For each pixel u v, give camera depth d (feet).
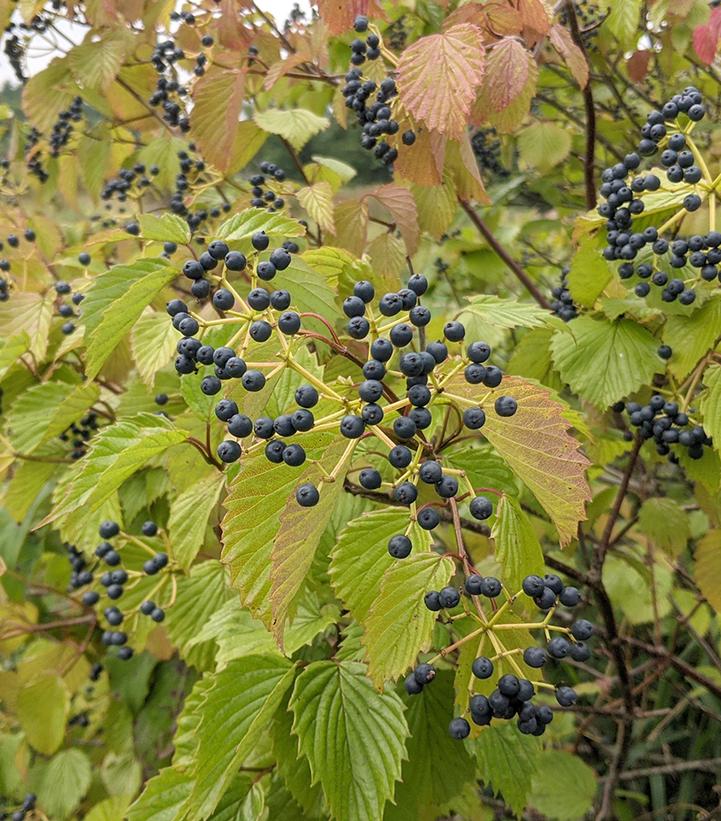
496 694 4.99
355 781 5.75
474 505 5.07
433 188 10.11
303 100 16.78
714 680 14.40
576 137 16.65
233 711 5.98
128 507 10.21
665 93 15.16
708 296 7.63
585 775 12.74
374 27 8.80
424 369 4.87
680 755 17.12
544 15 8.27
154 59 12.48
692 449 8.12
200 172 12.87
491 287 18.15
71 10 12.40
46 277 12.92
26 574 14.17
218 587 8.76
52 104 13.44
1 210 13.76
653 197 8.10
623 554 11.80
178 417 7.97
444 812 8.16
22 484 10.57
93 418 11.34
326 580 7.22
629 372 8.28
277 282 6.64
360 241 10.33
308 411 4.94
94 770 13.96
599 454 10.84
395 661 4.97
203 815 5.47
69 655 12.60
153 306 10.62
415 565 5.12
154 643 10.97
